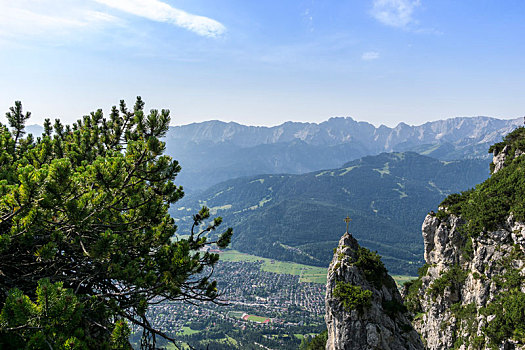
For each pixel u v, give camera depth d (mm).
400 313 35875
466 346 48094
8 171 12258
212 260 13172
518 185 52750
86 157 15359
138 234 12914
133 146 11898
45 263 10227
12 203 9102
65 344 6750
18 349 6547
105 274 11023
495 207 52625
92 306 9625
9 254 9289
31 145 17375
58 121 20328
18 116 19156
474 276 52875
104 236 9711
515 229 48906
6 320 6441
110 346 9055
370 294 34812
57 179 9516
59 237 9992
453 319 54219
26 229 9289
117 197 12320
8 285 9156
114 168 11141
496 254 50500
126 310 10898
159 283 11094
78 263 10617
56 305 6719
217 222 14688
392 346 33219
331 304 36750
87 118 19453
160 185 13258
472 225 55281
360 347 33500
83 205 9883
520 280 45031
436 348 54875
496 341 41812
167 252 12086
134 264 11266
